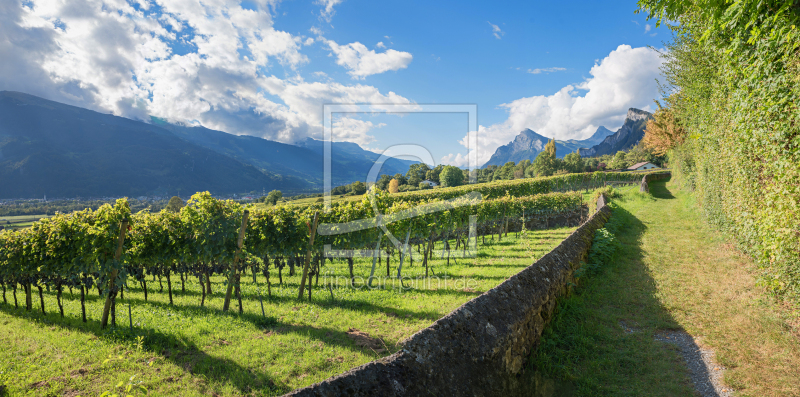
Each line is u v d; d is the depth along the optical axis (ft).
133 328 19.66
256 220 29.76
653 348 15.29
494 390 11.30
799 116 14.38
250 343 17.95
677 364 13.97
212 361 16.03
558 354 15.11
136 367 15.43
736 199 25.23
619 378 13.35
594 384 13.00
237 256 23.82
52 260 22.79
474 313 12.89
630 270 26.35
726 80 23.03
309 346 17.47
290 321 21.30
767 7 14.96
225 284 34.63
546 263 20.13
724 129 27.73
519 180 116.67
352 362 15.80
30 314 24.99
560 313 18.43
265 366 15.62
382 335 18.83
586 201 75.72
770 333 14.79
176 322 21.17
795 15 13.62
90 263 21.15
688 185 69.67
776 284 16.72
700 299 19.57
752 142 19.71
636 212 56.34
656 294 21.09
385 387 8.98
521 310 14.67
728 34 20.21
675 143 83.82
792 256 15.53
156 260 27.91
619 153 369.50
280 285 32.07
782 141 15.98
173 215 30.30
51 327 21.44
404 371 9.68
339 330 19.58
